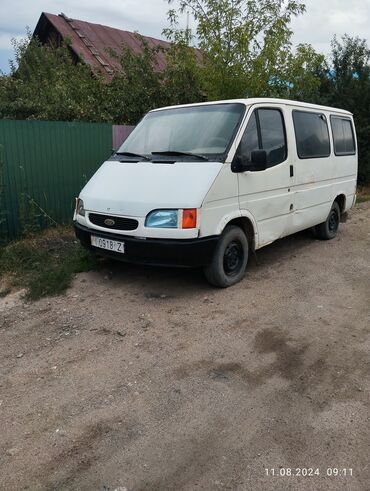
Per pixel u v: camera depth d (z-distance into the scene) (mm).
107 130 7992
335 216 7520
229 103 5246
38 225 6938
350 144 7605
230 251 5070
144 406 3027
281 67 10984
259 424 2842
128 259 4676
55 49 15273
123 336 4012
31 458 2580
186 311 4504
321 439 2707
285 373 3424
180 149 5020
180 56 10969
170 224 4402
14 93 12297
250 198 5086
